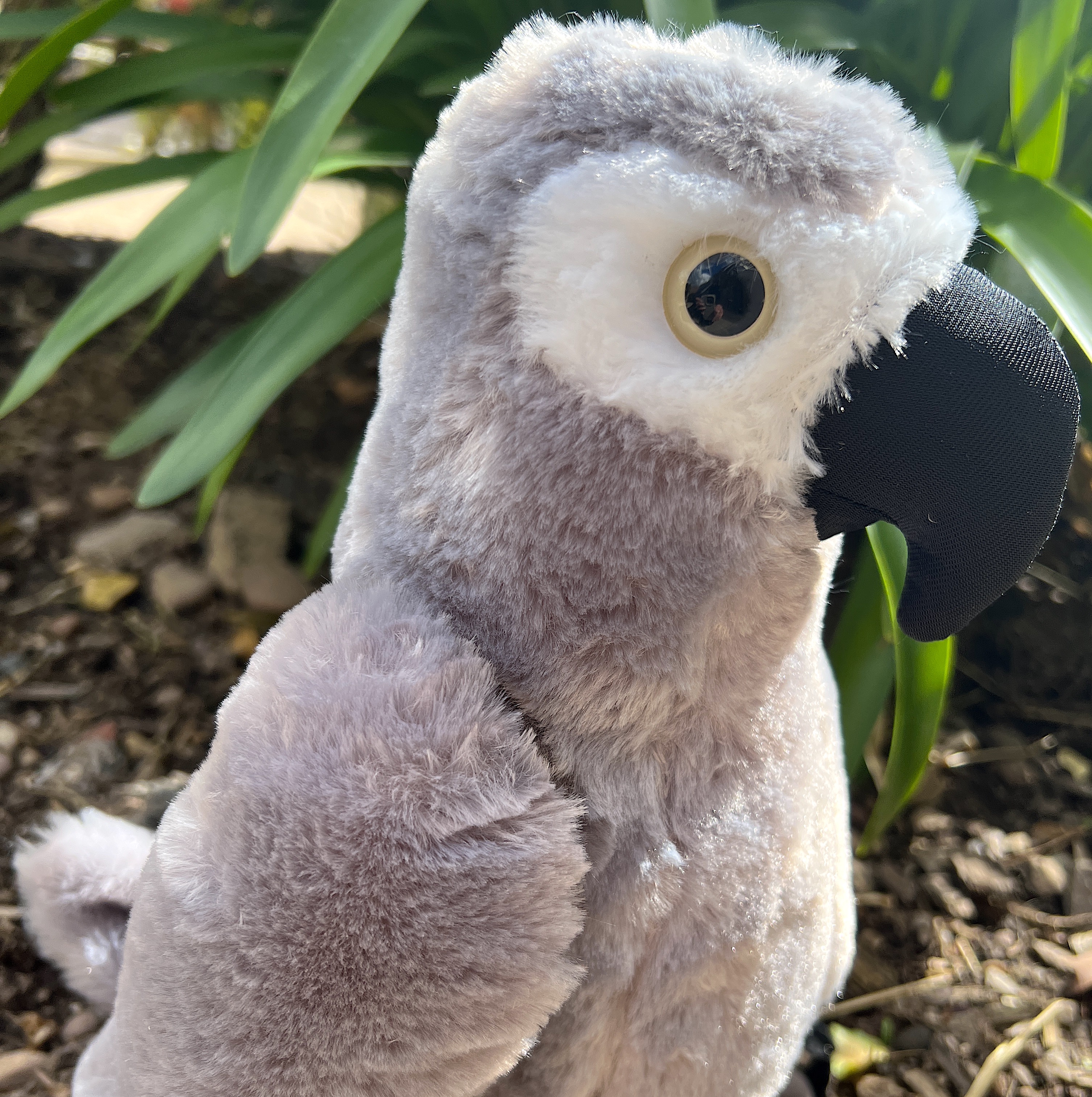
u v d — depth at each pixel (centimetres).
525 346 21
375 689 21
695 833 24
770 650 24
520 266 20
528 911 20
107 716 60
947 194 21
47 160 88
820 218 19
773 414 20
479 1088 22
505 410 21
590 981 24
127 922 27
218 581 69
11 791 55
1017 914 53
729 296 19
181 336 93
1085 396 60
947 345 20
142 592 69
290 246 112
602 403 20
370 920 19
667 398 20
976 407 20
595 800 23
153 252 46
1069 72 50
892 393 20
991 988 49
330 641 22
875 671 50
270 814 20
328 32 36
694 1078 26
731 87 20
